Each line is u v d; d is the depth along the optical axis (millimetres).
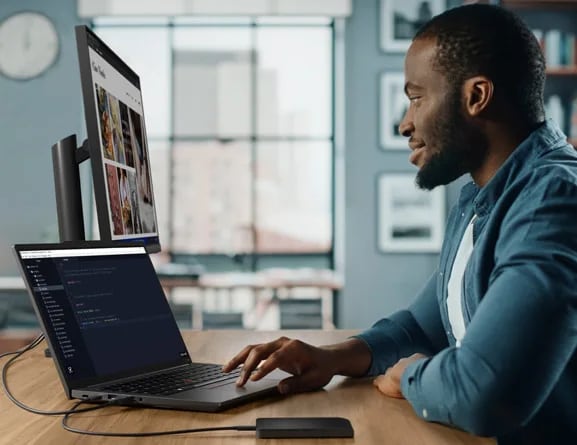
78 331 993
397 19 5527
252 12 5539
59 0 5551
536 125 1040
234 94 5918
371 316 5531
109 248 1126
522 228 917
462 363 837
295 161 5922
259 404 949
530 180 972
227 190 5941
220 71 5906
